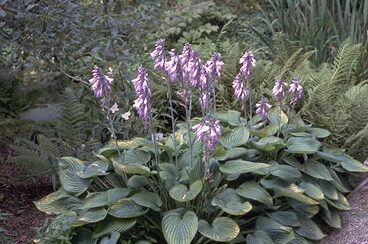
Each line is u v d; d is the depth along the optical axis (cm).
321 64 295
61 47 211
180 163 188
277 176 183
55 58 221
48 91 312
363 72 284
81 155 218
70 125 233
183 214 169
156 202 172
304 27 330
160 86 257
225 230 163
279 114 198
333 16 319
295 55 266
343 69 258
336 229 195
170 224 163
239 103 252
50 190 230
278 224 175
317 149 198
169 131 257
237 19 402
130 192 177
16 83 297
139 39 243
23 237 192
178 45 332
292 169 184
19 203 218
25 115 294
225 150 181
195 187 168
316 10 342
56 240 168
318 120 230
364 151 231
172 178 178
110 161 193
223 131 198
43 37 201
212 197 177
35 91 300
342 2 352
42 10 199
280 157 197
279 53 299
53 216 207
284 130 209
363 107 226
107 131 237
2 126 274
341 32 312
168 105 267
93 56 233
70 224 168
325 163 213
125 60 236
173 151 186
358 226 192
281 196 189
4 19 194
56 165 215
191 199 164
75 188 186
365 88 234
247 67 188
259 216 181
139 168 171
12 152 266
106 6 235
